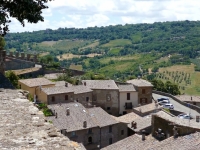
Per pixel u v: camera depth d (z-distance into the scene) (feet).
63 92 199.11
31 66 274.77
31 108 44.98
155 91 269.64
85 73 289.33
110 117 180.14
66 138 34.60
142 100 230.48
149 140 100.32
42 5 65.82
